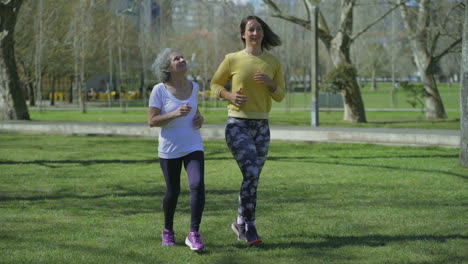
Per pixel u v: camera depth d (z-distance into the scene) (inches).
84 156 490.6
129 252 185.6
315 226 222.4
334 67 979.9
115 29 1588.3
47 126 742.5
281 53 1461.6
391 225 222.8
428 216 239.1
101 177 367.6
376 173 374.6
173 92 189.6
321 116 1152.8
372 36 1815.9
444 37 1145.4
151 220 236.5
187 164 189.2
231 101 198.5
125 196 297.0
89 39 1515.7
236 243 198.1
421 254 180.5
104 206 269.0
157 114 188.5
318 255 181.2
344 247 190.4
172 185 191.2
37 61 1434.5
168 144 188.5
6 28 900.0
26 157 482.0
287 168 404.8
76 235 208.1
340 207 261.1
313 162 438.3
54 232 213.0
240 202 197.6
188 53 1855.3
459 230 213.2
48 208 263.7
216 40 1726.1
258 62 201.9
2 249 188.7
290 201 277.9
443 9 981.8
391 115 1205.1
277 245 194.5
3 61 908.6
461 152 406.0
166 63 188.5
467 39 391.2
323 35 975.6
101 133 711.7
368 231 213.3
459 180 341.4
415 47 1087.0
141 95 2295.8
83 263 173.5
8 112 912.9
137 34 1726.1
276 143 603.5
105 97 2388.0
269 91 203.5
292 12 1328.7
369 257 178.2
